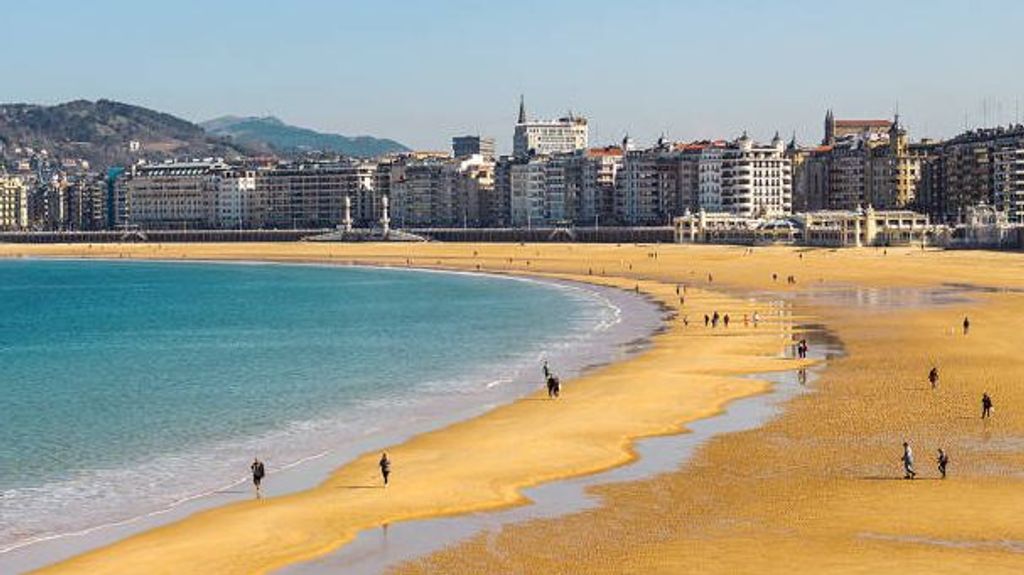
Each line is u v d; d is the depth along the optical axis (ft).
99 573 170.81
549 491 211.41
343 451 249.34
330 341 466.29
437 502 205.26
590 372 357.41
